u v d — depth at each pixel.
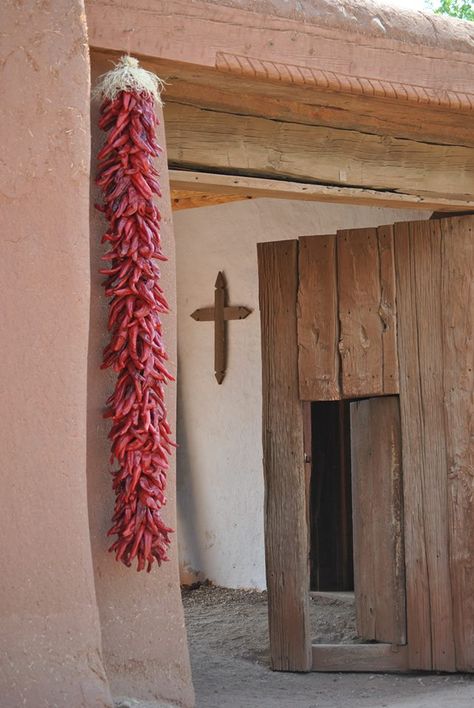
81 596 3.72
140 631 4.09
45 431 3.70
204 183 4.98
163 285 4.26
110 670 4.01
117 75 3.95
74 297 3.75
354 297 5.92
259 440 8.73
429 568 5.84
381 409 6.02
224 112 4.98
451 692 5.31
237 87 4.79
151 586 4.14
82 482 3.76
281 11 4.52
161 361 3.99
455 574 5.79
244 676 5.91
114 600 4.05
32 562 3.65
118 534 3.96
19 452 3.66
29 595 3.64
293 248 6.02
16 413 3.67
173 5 4.23
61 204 3.74
